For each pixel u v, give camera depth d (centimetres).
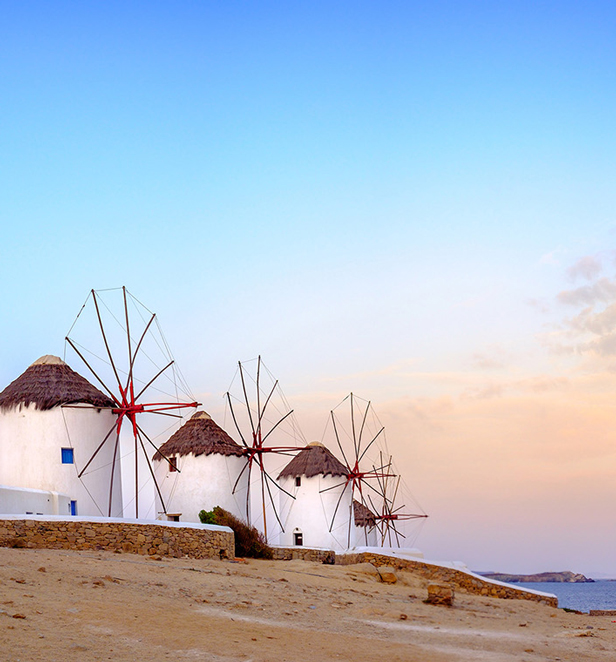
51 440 3622
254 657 1362
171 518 4584
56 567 1978
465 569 3341
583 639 1942
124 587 1839
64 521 2614
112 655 1269
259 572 2672
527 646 1745
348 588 2600
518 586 3322
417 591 2870
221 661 1312
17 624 1359
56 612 1485
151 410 3800
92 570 2025
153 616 1579
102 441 3756
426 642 1706
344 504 5669
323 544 5509
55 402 3641
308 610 1947
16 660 1170
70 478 3622
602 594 17562
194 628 1532
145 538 2795
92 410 3744
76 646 1284
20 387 3716
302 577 2716
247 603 1888
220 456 4638
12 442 3641
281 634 1589
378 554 3388
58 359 3906
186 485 4600
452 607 2494
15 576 1755
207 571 2395
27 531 2536
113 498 3759
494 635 1891
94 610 1544
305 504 5609
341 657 1444
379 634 1748
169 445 4753
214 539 3039
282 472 5806
